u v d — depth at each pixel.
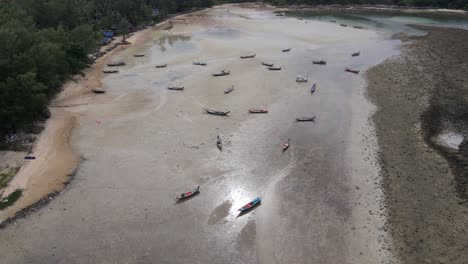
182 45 130.25
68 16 129.38
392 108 80.69
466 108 80.38
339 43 132.62
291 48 125.69
